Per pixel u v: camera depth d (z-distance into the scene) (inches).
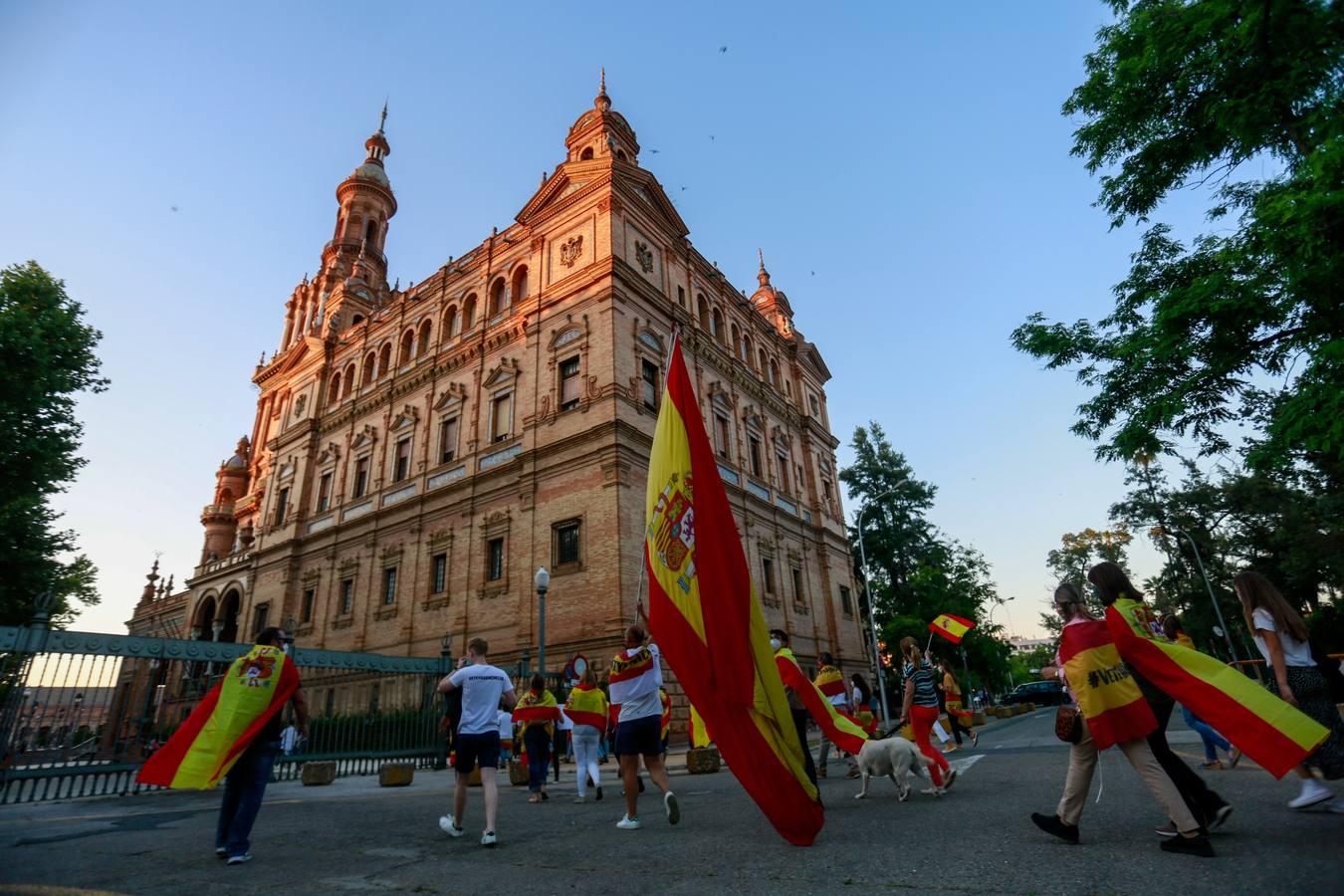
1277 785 246.2
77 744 423.5
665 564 239.3
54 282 1007.6
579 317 1005.2
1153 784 159.5
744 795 325.7
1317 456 1078.4
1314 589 1363.2
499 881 172.6
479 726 246.8
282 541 1331.2
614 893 154.1
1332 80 372.8
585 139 1237.1
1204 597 1765.5
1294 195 362.3
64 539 1009.5
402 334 1318.9
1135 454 506.6
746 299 1439.5
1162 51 424.5
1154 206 505.4
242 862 211.2
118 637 436.8
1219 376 455.2
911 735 337.4
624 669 254.4
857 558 1834.4
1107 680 168.2
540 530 921.5
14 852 233.9
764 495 1224.2
